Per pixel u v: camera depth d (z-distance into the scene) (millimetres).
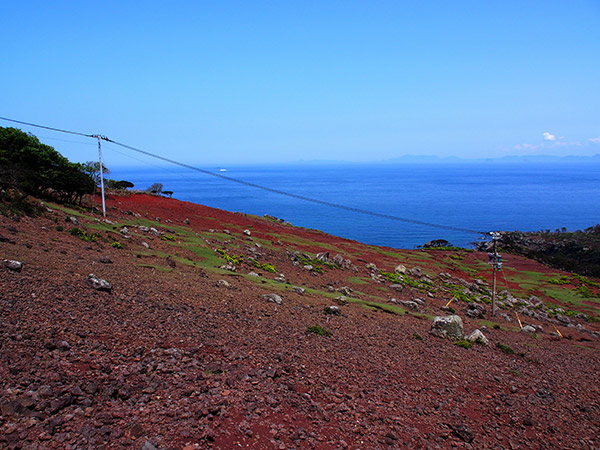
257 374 11984
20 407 7508
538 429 13281
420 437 10766
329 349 16703
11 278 13758
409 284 46719
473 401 14789
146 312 15016
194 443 7930
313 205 191500
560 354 28438
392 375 15430
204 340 13930
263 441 8695
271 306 22031
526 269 74000
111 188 65750
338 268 46438
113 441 7465
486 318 40000
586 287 63656
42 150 38781
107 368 10016
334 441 9469
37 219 27578
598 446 12750
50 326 11250
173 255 31359
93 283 15758
